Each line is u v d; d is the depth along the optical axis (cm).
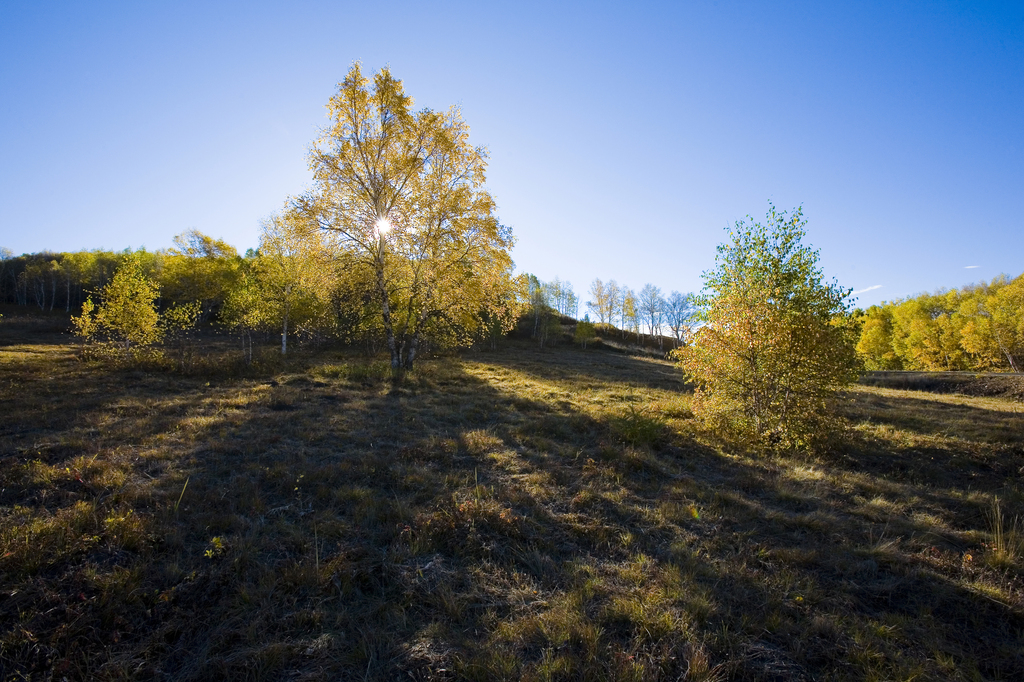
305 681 287
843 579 424
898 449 920
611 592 388
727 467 775
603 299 7131
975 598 397
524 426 988
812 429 916
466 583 401
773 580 412
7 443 738
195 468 640
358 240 1866
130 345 2005
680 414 1227
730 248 1001
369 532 480
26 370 1655
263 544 442
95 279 5728
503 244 1998
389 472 650
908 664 312
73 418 922
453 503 545
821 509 589
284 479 600
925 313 5369
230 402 1129
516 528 489
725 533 511
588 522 527
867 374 2884
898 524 547
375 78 1817
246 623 336
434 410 1137
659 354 5656
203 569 395
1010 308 4359
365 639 320
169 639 323
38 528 427
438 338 2472
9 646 296
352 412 1066
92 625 320
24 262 7844
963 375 2509
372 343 2975
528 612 360
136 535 427
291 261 2667
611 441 870
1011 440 999
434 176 1870
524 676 286
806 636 339
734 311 983
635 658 309
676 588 390
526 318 6431
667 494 624
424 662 305
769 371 931
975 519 576
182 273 4372
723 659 315
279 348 2967
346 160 1767
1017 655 331
